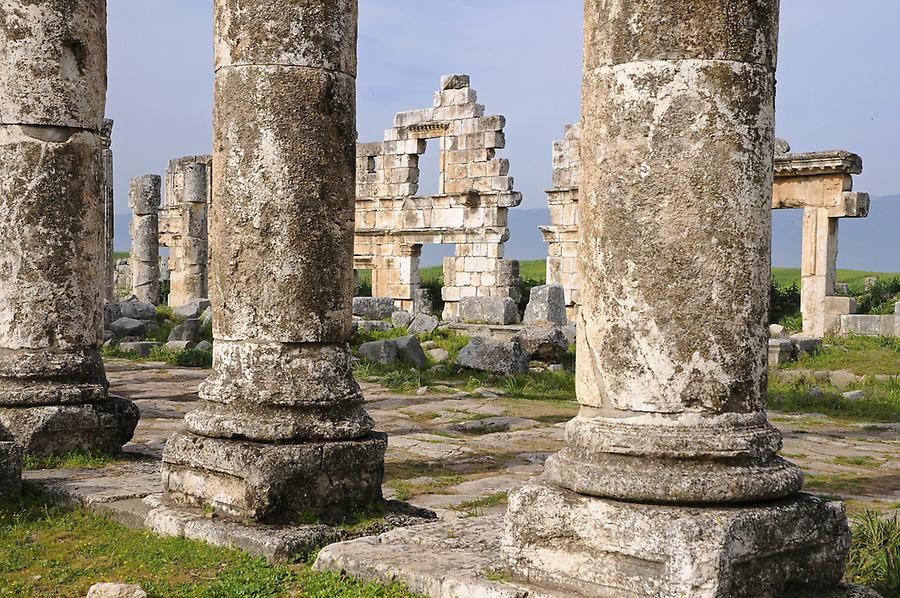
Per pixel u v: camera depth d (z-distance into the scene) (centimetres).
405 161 4047
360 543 715
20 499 915
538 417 1645
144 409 1625
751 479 586
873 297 3359
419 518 857
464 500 1023
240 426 825
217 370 865
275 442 820
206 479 834
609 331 619
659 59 606
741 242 607
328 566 685
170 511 833
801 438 1521
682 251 601
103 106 1174
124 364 2297
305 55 848
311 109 849
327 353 862
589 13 646
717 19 605
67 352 1122
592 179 635
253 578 688
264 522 795
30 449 1069
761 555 570
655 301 604
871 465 1297
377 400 1805
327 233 859
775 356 2467
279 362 843
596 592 581
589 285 635
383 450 871
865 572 734
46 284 1109
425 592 625
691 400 601
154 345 2514
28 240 1102
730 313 604
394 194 4081
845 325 2834
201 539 785
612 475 592
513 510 625
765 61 622
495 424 1555
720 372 603
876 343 2645
